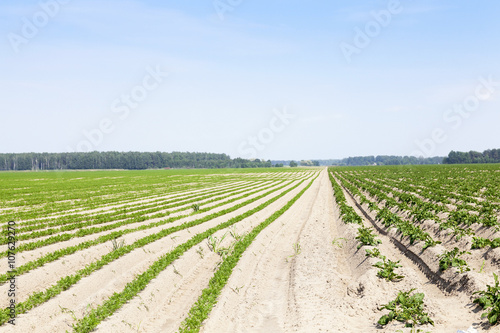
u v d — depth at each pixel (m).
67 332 9.31
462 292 10.78
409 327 8.80
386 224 21.09
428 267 13.52
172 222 23.61
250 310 11.22
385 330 8.86
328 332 9.12
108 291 12.16
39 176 94.62
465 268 11.96
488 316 8.54
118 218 25.27
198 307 10.71
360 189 47.22
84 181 71.00
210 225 22.59
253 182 68.75
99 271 13.91
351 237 18.06
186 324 9.84
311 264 15.42
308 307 10.99
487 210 20.06
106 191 47.69
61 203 34.97
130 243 18.11
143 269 14.56
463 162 182.00
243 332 9.77
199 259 16.03
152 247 17.20
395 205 27.80
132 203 35.06
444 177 56.62
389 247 17.59
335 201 35.38
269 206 32.69
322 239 19.61
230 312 10.95
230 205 32.59
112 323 9.80
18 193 45.38
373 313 10.01
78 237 19.44
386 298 10.59
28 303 10.66
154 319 10.62
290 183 65.38
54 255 15.40
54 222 23.95
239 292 12.55
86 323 9.45
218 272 13.66
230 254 16.78
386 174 77.62
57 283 12.33
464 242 15.68
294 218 27.52
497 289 9.35
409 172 81.38
